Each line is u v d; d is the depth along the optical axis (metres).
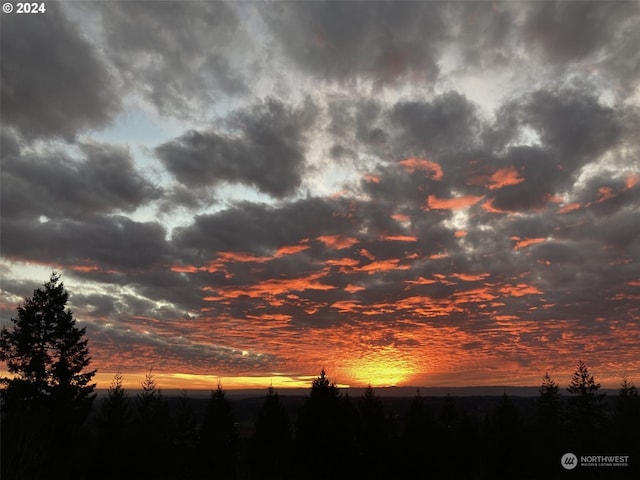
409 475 44.59
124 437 40.56
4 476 13.22
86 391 34.31
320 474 40.94
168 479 40.69
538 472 45.12
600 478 40.66
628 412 43.81
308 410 42.62
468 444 48.38
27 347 32.19
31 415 26.86
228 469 42.44
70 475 32.84
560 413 61.97
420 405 48.28
